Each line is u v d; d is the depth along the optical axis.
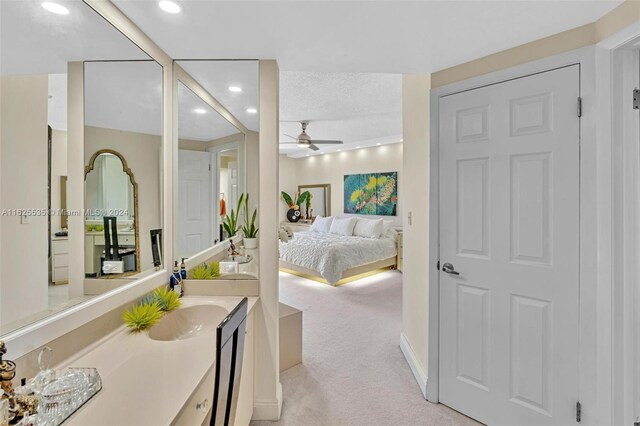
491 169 1.96
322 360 2.82
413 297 2.69
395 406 2.18
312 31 1.69
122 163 1.61
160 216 1.93
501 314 1.93
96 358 1.23
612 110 1.56
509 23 1.61
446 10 1.50
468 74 2.05
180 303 1.86
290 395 2.30
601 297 1.60
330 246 5.20
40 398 0.90
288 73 3.27
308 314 3.95
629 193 1.55
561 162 1.72
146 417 0.88
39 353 1.08
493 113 1.94
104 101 1.47
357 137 6.36
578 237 1.67
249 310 1.88
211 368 1.18
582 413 1.66
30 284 1.07
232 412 1.19
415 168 2.63
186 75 2.07
